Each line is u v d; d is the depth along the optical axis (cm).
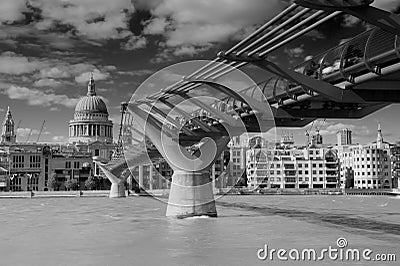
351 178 17300
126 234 3544
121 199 10344
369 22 1855
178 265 2281
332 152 16600
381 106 3541
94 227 4181
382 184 17050
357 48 2525
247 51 2839
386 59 2358
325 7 1833
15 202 9475
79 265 2336
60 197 11912
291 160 16200
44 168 18288
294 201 9494
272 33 2461
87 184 17162
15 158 18112
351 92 2872
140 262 2381
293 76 2814
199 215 4416
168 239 3212
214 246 2870
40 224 4569
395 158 17450
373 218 4984
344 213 5812
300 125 3912
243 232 3562
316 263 2252
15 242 3197
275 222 4309
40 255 2645
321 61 2819
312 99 3334
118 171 11200
